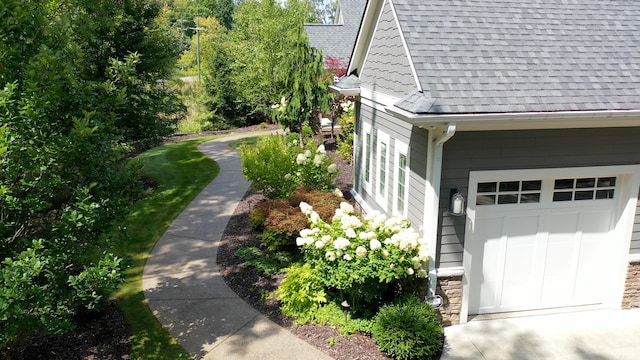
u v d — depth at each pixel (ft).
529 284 27.25
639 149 25.57
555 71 24.61
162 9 57.36
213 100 113.60
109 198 20.81
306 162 41.16
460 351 23.48
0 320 15.47
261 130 102.32
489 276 26.68
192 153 70.95
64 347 22.85
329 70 75.20
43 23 19.85
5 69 18.57
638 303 28.02
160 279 30.99
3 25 18.61
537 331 25.34
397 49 29.04
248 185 53.72
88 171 20.11
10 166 17.24
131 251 35.42
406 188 28.37
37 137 18.38
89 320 25.49
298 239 25.41
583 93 23.63
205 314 26.63
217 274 31.65
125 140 47.80
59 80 19.45
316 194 36.14
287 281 27.07
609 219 27.20
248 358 22.68
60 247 19.38
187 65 180.34
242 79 101.24
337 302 26.55
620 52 26.30
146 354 22.85
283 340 24.12
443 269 25.14
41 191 18.71
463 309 25.79
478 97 22.67
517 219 26.14
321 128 80.43
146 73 51.49
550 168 24.95
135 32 50.29
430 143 23.68
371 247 23.56
